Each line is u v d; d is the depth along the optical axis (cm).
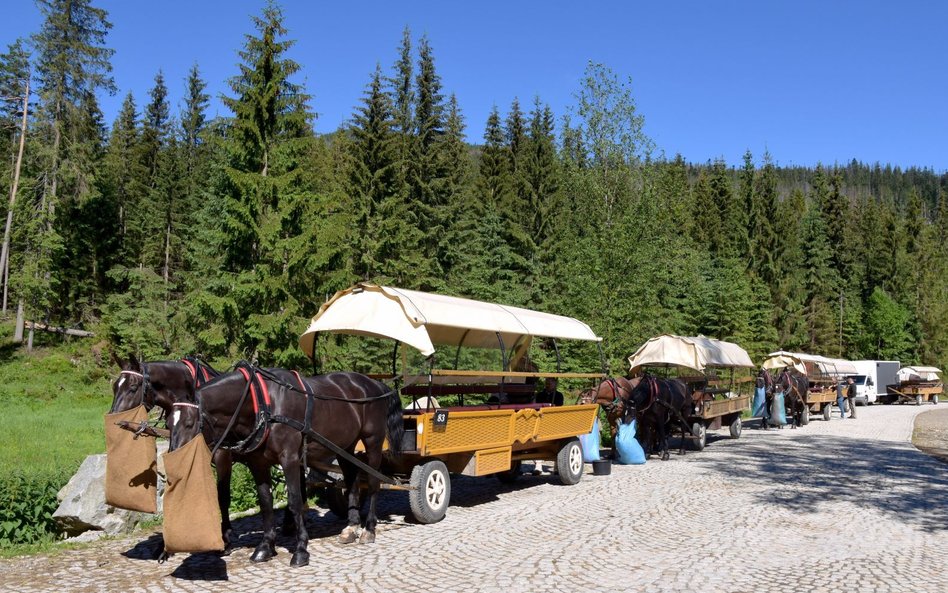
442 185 4262
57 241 3684
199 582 648
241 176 2086
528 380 1365
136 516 880
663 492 1184
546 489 1220
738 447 1925
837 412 3609
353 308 973
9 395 2803
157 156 5294
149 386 723
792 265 6097
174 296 3934
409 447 914
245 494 1025
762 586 659
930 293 7112
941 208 10569
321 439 766
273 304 2092
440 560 736
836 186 7869
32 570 685
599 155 2753
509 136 5412
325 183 4062
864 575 705
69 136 3744
